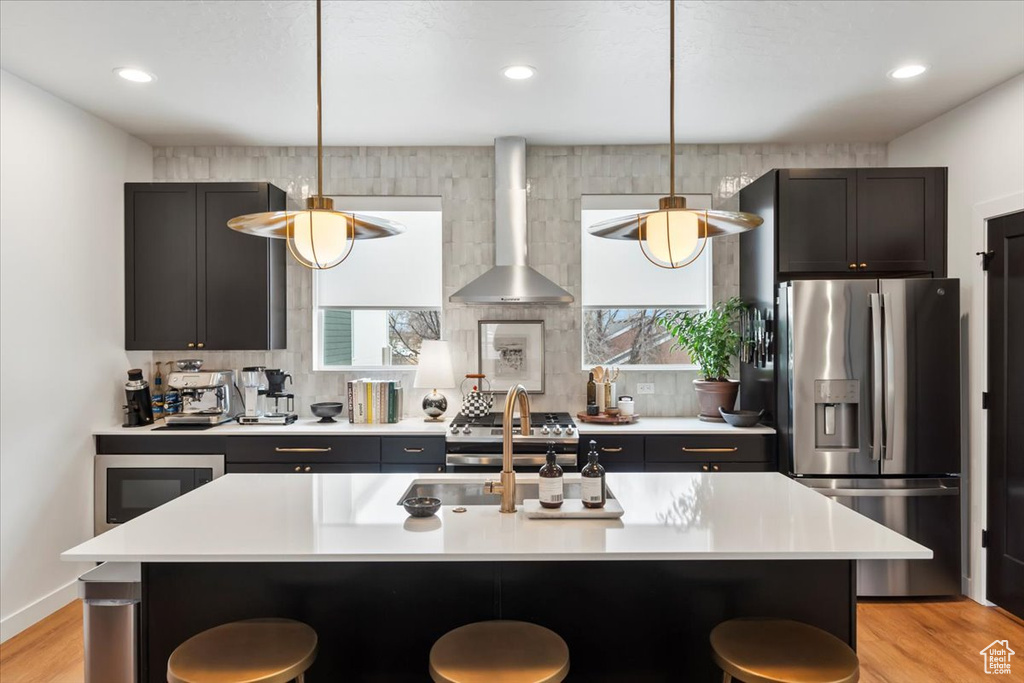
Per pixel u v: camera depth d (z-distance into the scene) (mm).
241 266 4020
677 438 3754
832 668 1617
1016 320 3268
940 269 3713
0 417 3086
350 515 2049
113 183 3924
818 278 3865
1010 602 3307
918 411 3459
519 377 4375
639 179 4375
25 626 3207
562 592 1995
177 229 4012
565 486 2553
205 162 4371
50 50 2896
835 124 3949
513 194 4156
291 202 4383
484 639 1749
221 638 1755
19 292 3193
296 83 3289
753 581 2002
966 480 3596
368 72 3158
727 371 4125
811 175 3727
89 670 1921
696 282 4453
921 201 3721
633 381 4395
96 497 3764
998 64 3100
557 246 4379
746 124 3947
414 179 4391
